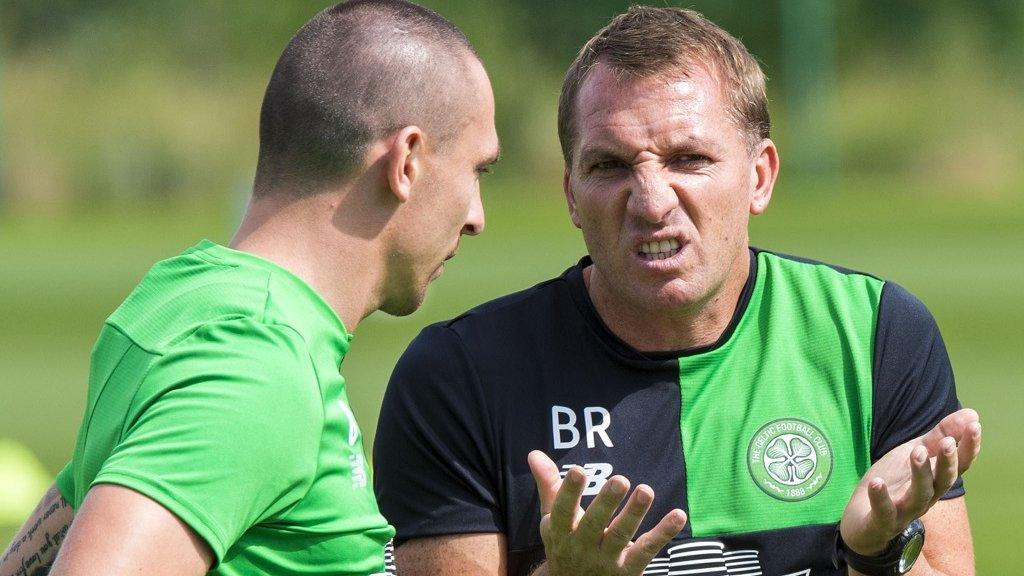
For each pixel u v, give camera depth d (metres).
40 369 46.38
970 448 10.59
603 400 11.95
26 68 120.31
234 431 8.38
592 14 128.25
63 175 112.50
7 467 28.02
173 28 124.06
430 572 11.96
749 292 12.22
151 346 8.91
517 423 11.95
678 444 11.86
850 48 132.12
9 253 83.31
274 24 124.94
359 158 9.61
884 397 12.07
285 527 8.88
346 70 9.64
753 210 12.38
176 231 93.38
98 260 79.00
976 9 133.12
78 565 8.04
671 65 11.40
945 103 125.75
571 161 11.92
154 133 115.75
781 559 11.72
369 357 42.66
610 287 11.88
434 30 10.00
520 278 64.81
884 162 118.62
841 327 12.18
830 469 11.88
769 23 130.25
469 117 9.99
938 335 12.55
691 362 11.95
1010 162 118.00
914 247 74.81
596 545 9.80
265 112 9.80
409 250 9.89
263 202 9.75
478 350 12.12
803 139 117.88
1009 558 20.80
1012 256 70.75
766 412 11.91
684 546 11.65
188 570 8.26
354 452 9.40
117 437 8.75
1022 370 41.09
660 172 11.34
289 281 9.35
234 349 8.66
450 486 12.00
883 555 10.91
